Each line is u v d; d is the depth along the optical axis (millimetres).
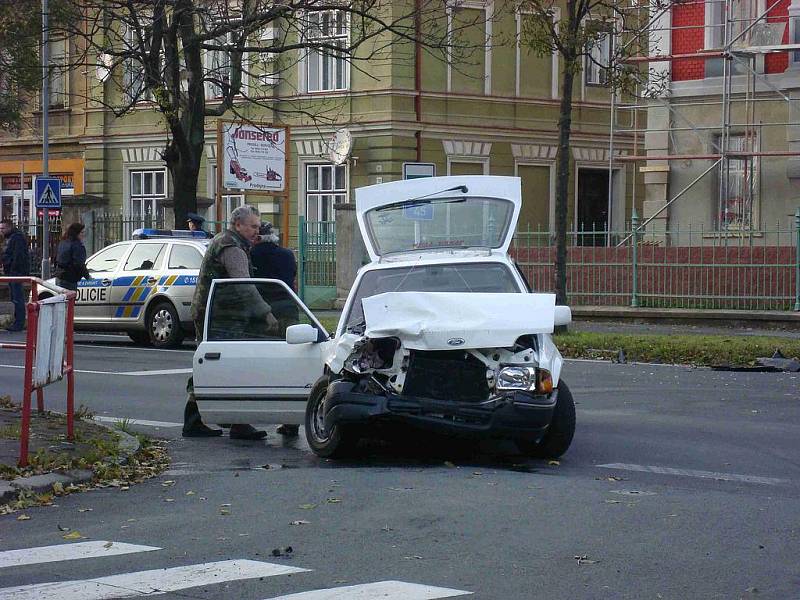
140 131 39188
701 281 25172
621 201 38312
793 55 27875
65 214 31672
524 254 27312
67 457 9742
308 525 7703
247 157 25953
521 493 8664
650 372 17156
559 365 10109
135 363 18391
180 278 21172
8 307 29250
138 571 6598
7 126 41375
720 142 29125
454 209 11930
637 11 28562
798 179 28062
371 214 12000
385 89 33531
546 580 6309
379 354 9961
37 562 6852
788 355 18375
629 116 38031
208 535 7512
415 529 7543
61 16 26219
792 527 7574
